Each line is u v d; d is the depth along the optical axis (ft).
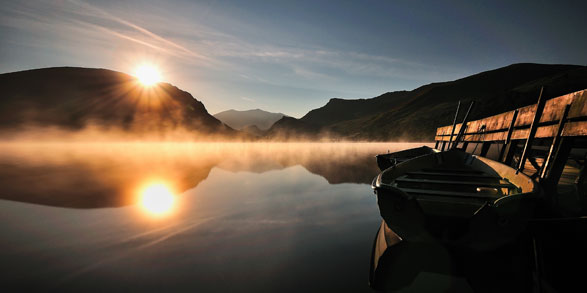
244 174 49.57
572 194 19.77
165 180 42.65
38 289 11.59
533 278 10.61
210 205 26.53
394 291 10.87
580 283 9.89
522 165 18.72
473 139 34.76
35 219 22.16
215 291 11.14
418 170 22.62
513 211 10.54
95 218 22.39
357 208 25.04
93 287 11.68
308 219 21.70
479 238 11.21
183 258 14.60
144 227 20.02
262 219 21.84
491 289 10.90
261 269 13.16
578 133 13.56
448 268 12.00
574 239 10.18
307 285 11.54
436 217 12.72
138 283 11.97
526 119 20.36
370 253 14.96
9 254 15.31
